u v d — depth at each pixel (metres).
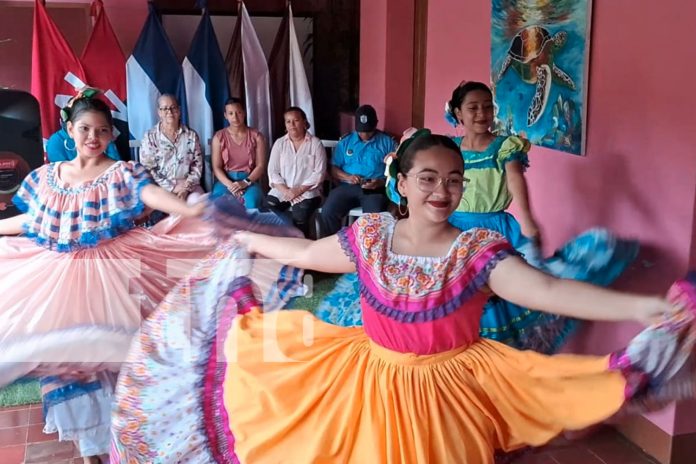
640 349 1.79
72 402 2.73
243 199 5.51
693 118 2.83
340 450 1.98
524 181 3.18
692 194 2.87
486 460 1.94
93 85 5.89
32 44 5.96
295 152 5.62
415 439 1.91
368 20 6.05
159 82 5.95
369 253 2.00
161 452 2.16
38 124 3.82
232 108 5.73
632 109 3.16
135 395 2.23
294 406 2.03
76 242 2.96
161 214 4.57
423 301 1.90
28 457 3.13
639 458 3.15
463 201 3.23
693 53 2.82
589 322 3.24
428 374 1.94
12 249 3.04
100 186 3.02
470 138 3.26
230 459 2.08
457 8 4.85
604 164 3.37
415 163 1.94
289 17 6.29
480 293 1.93
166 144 5.66
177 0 6.36
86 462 2.88
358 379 2.00
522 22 3.98
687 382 1.81
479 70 4.60
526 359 1.95
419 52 5.66
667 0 2.93
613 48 3.26
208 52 6.06
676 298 1.72
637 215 3.17
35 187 3.06
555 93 3.71
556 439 2.17
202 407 2.16
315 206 5.62
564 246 3.21
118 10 6.20
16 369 2.66
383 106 5.80
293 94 6.32
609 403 1.87
